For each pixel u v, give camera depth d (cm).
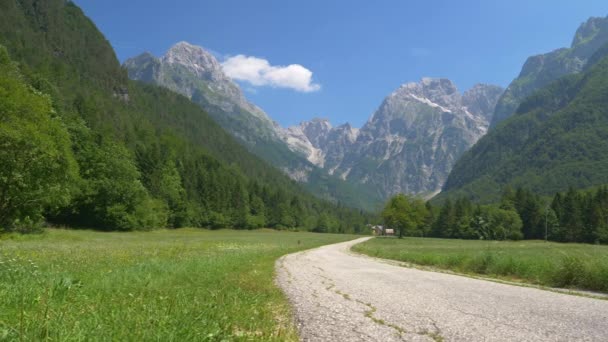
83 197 7025
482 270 2484
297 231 17538
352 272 2189
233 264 2073
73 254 2303
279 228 16588
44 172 3741
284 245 6103
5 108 3472
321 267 2497
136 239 5772
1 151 3359
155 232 8888
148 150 11262
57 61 17175
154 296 935
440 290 1448
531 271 2119
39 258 1864
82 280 1067
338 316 907
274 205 17025
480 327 814
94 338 534
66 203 4459
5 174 3447
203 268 1691
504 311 1012
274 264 2516
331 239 10894
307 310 974
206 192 13150
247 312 869
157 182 10612
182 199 11444
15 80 3888
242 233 12744
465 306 1079
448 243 9244
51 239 4191
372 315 926
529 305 1129
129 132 13600
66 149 4238
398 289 1448
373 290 1400
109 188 7344
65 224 7044
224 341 595
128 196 7675
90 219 7400
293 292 1285
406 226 13462
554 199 13225
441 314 948
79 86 15862
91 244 3816
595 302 1247
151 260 1916
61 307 713
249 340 650
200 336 591
